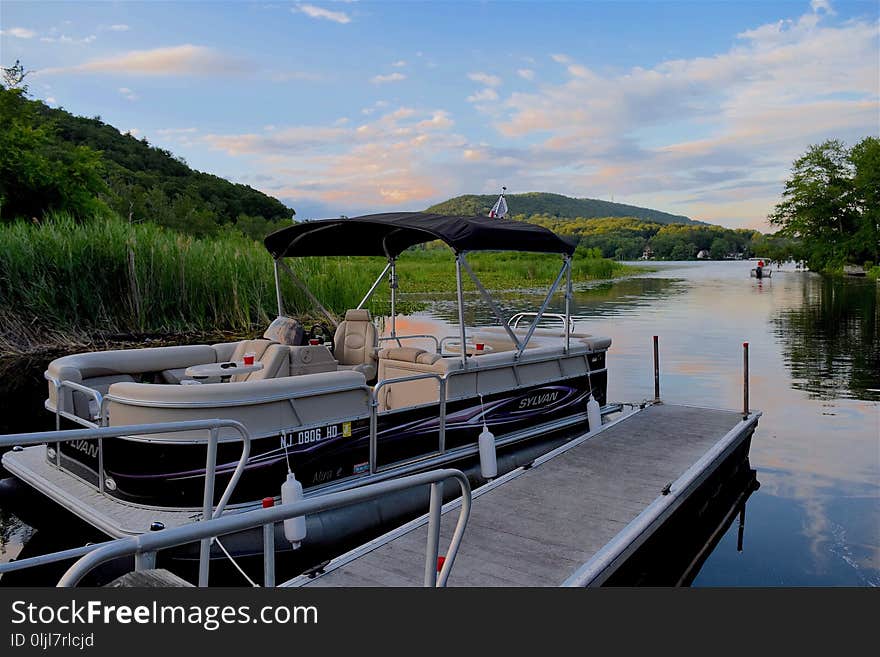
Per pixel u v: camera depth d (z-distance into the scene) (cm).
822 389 1003
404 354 609
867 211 5009
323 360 568
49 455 503
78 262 1254
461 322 556
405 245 720
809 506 563
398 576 373
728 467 623
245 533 405
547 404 670
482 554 402
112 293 1303
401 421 517
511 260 4809
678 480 515
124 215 3319
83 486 453
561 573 379
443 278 3453
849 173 5166
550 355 664
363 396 487
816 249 5216
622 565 406
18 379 963
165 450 405
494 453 571
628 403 834
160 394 407
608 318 1977
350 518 462
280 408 436
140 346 1202
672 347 1420
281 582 421
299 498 413
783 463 670
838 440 745
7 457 523
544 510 471
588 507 477
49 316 1223
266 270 1490
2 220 2006
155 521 393
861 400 931
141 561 250
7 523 514
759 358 1280
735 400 934
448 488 548
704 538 504
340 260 1945
